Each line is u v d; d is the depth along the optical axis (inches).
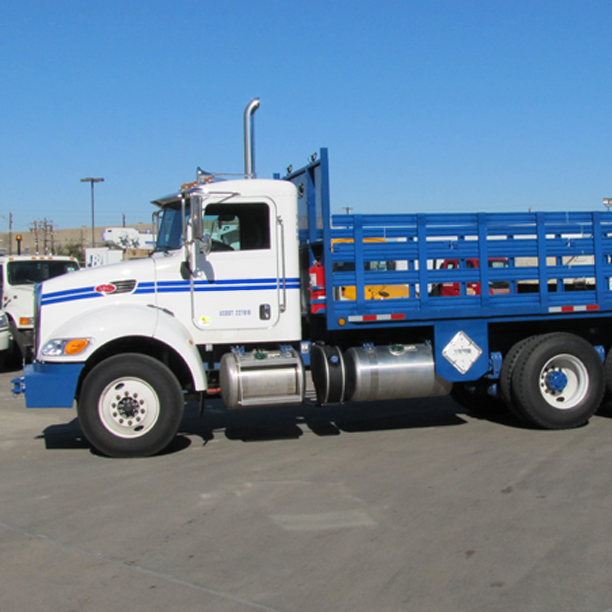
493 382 320.8
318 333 311.1
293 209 295.0
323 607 141.4
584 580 152.2
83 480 237.9
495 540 175.8
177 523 192.4
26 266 643.5
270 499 212.7
